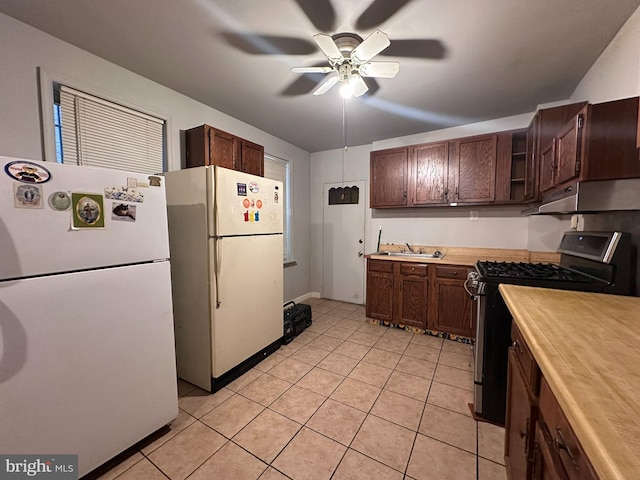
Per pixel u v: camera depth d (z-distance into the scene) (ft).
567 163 4.83
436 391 6.72
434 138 11.48
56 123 6.00
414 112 9.55
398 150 11.37
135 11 5.03
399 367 7.82
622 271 4.71
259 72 7.11
